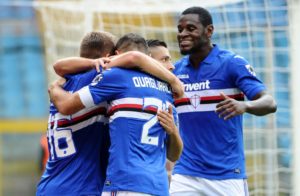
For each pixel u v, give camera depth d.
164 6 27.23
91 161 14.34
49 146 14.77
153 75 14.36
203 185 17.86
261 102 16.20
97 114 14.43
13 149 48.69
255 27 26.69
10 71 53.59
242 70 17.38
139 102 13.99
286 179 27.17
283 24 26.42
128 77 14.05
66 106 14.00
